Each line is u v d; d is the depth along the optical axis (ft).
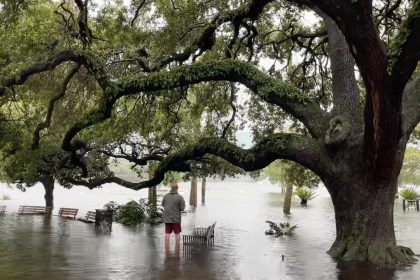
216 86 69.36
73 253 39.73
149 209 73.97
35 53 51.52
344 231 39.73
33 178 79.20
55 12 53.83
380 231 38.22
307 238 51.96
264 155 42.34
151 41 60.29
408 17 29.50
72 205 113.29
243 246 45.16
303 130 73.92
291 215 88.02
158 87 43.45
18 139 66.23
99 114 46.19
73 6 63.10
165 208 45.42
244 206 116.67
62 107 67.21
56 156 68.39
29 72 50.37
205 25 56.24
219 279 30.07
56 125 67.56
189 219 76.84
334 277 30.99
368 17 29.81
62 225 63.46
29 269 32.68
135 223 69.51
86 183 69.00
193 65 42.60
